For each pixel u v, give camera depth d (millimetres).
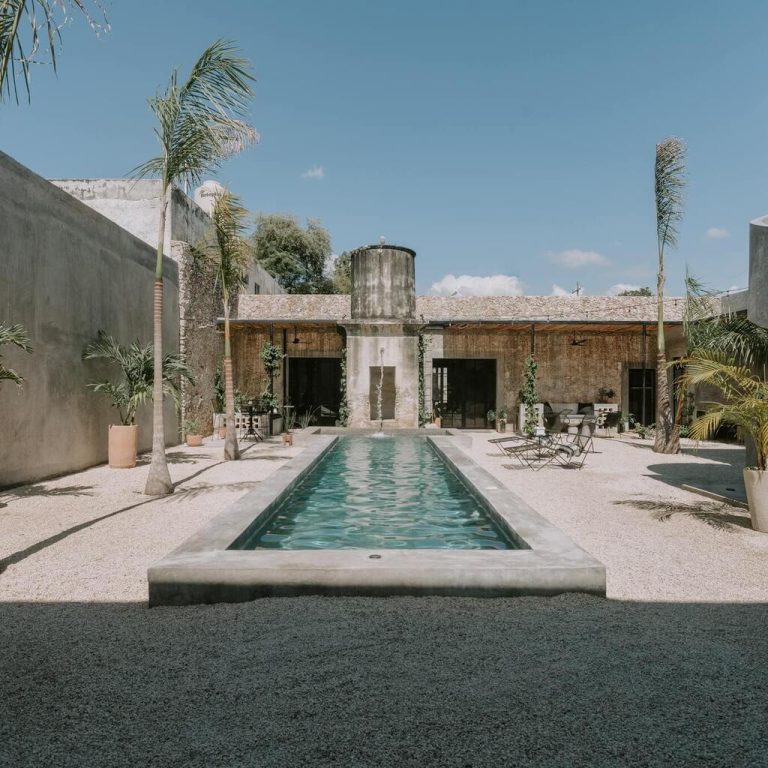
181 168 6801
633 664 2543
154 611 3195
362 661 2547
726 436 13680
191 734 2012
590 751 1923
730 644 2771
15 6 3742
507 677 2410
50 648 2717
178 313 12945
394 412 15203
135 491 7000
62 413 8297
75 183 13547
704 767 1848
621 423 16344
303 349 17156
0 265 6918
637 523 5391
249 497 5500
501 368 17047
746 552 4445
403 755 1887
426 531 5266
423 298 17109
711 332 9602
